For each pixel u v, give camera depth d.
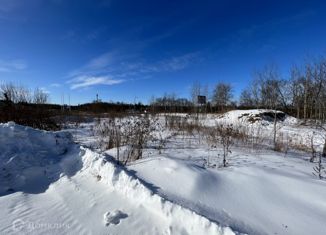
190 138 8.73
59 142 6.92
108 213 3.76
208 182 4.47
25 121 10.59
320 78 18.25
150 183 4.51
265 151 7.50
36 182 5.38
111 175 4.69
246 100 30.03
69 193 4.68
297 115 23.75
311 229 3.21
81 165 5.73
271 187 4.34
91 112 20.17
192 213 3.30
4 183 5.20
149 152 6.59
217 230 2.99
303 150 9.02
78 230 3.56
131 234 3.37
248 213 3.61
